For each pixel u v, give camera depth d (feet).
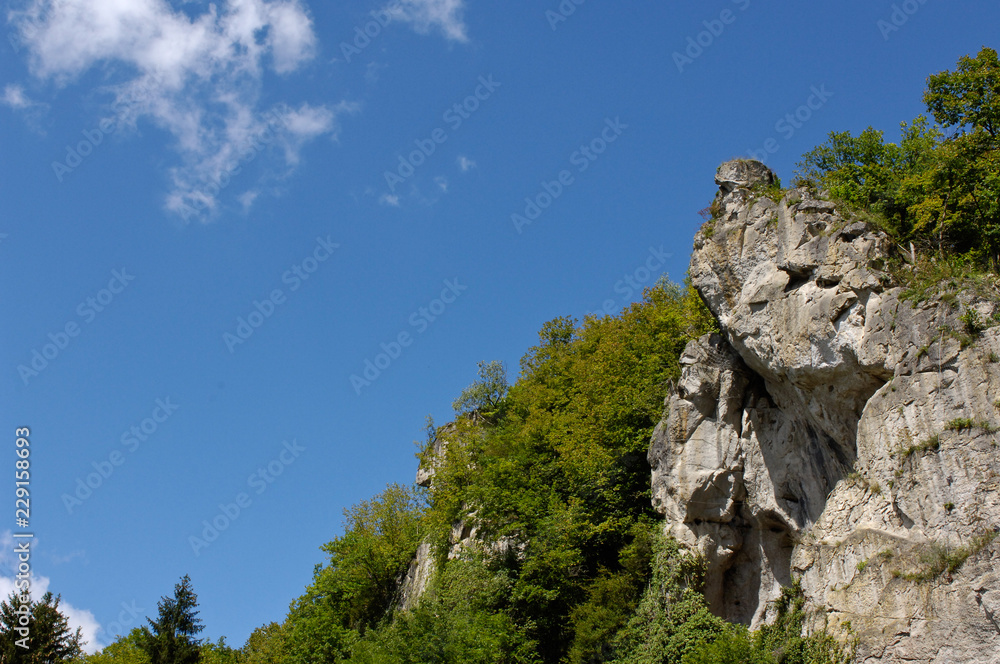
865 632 77.30
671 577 107.14
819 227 97.19
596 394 155.43
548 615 121.49
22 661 157.17
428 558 176.04
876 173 118.83
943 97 117.91
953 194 104.58
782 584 103.14
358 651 126.31
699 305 152.35
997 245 99.30
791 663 84.07
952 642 70.85
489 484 142.31
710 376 111.65
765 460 104.99
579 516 126.62
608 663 106.63
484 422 208.13
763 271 102.06
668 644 102.37
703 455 109.91
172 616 208.13
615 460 132.05
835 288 92.07
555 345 215.31
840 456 94.27
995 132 113.09
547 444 149.18
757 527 106.83
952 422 76.69
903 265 90.43
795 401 100.99
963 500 74.13
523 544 134.82
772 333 97.76
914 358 81.87
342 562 196.44
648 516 121.80
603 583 114.11
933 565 74.18
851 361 88.43
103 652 203.31
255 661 215.51
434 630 118.11
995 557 70.33
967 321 78.79
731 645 92.07
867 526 81.97
